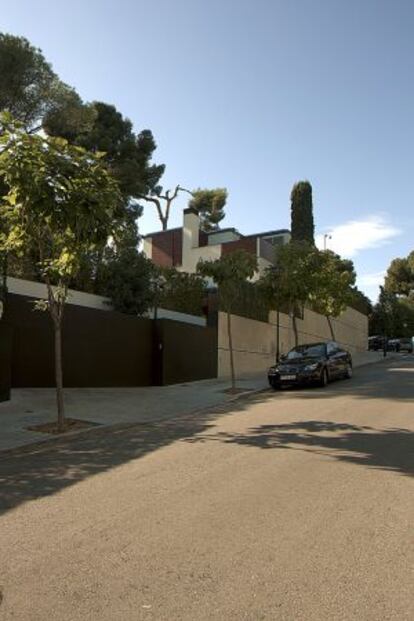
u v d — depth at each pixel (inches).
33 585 179.0
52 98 811.4
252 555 199.3
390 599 166.2
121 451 396.5
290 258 1104.2
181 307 1041.5
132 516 245.3
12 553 206.8
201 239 1697.8
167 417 571.8
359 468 316.8
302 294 1105.4
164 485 294.4
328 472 309.0
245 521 234.5
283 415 533.0
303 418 506.6
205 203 2635.3
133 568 190.1
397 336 2795.3
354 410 545.0
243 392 768.3
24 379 659.4
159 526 231.3
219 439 422.0
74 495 282.7
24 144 418.3
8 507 265.3
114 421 530.0
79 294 779.4
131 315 824.9
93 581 180.7
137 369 828.0
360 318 2185.0
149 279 878.4
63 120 838.5
